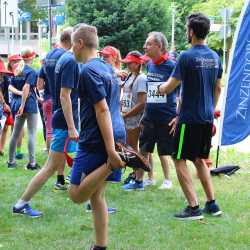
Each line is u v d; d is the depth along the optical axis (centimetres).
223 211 590
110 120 396
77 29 420
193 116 533
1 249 468
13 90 796
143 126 670
